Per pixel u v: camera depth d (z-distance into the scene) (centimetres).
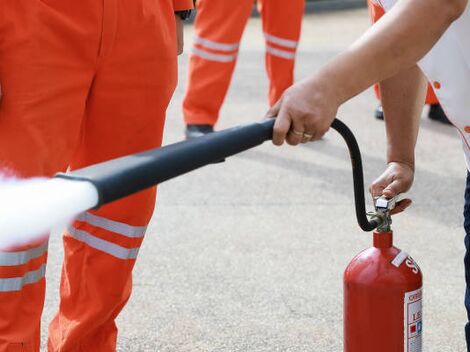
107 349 271
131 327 338
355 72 161
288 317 348
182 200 494
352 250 421
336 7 1350
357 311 201
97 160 251
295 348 322
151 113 247
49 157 231
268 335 332
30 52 221
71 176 125
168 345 324
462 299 365
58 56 226
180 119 680
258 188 518
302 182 529
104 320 265
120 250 258
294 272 394
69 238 263
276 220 462
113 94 240
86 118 245
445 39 195
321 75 162
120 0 230
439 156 583
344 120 681
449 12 162
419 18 160
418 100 223
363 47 161
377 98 700
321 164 566
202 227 450
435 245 428
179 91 779
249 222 459
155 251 417
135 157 134
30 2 220
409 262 203
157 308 355
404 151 226
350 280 201
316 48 1008
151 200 259
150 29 237
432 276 390
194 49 586
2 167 228
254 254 415
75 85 230
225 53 582
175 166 138
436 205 488
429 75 201
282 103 162
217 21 575
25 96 224
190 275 389
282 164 566
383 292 198
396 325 199
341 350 321
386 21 163
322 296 368
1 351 234
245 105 725
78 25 226
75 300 266
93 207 124
